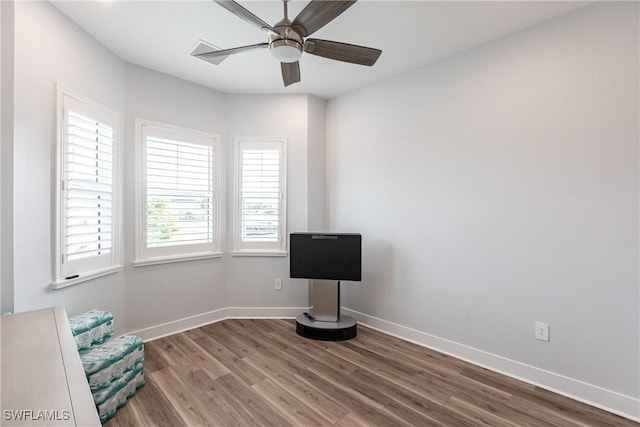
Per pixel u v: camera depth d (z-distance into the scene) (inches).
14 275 74.2
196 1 83.5
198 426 74.2
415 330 122.1
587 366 84.7
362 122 141.0
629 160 78.8
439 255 115.3
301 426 74.5
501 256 100.1
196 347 116.5
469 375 98.0
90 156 99.5
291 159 149.0
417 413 79.7
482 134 104.1
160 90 126.0
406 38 100.9
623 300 79.7
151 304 124.0
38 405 31.0
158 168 125.3
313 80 133.3
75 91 93.3
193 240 136.1
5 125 73.4
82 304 97.1
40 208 82.1
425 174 119.2
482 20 91.0
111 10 87.4
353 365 104.0
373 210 136.9
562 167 88.4
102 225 105.9
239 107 147.8
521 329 96.0
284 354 111.3
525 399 85.8
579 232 85.9
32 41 79.6
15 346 46.6
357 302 143.1
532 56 93.6
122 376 81.4
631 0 78.3
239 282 148.6
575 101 86.3
